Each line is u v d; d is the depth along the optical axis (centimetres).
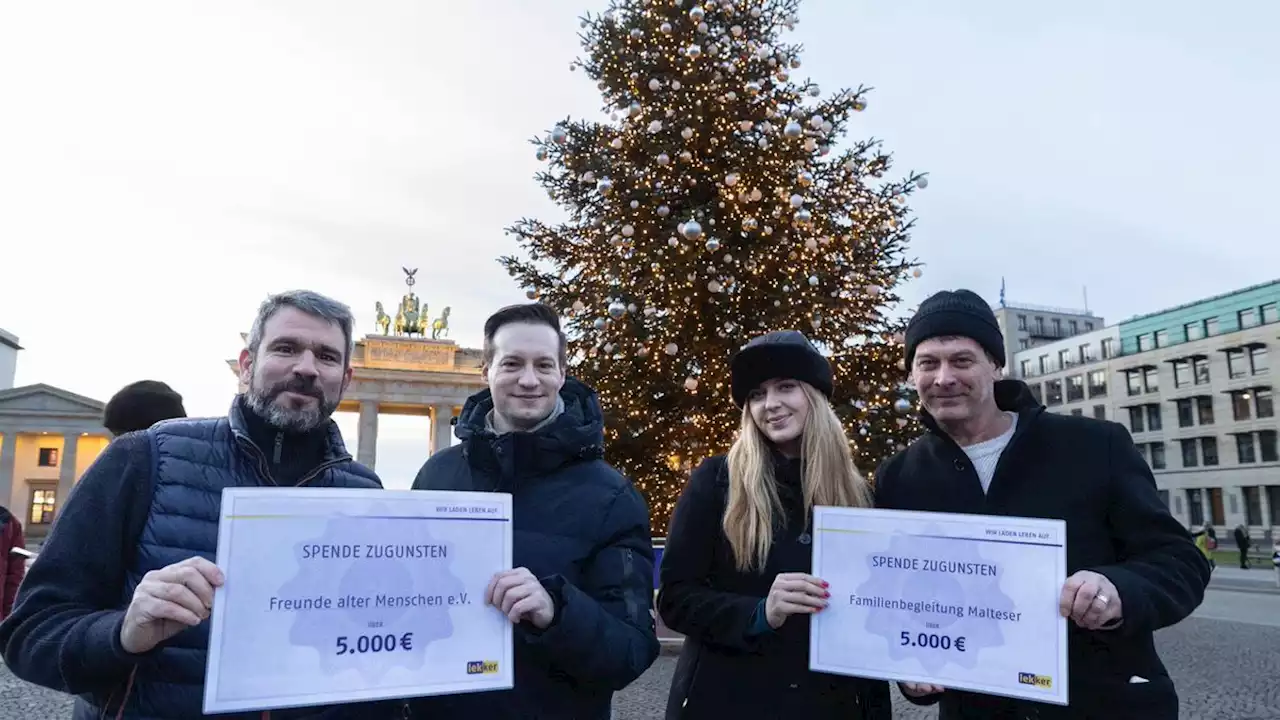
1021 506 231
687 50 933
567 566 223
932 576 220
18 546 606
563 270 1116
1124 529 226
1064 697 201
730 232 956
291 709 193
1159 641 1053
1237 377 5184
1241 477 5084
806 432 259
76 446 4809
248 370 218
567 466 239
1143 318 5903
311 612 180
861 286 999
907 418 927
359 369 4291
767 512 250
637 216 957
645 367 945
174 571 164
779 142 948
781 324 934
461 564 197
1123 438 238
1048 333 8325
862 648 221
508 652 196
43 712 603
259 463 205
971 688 209
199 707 181
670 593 256
